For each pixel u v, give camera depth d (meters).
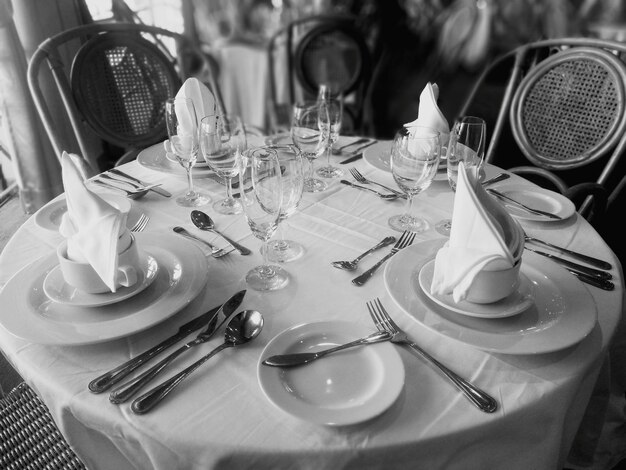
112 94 1.78
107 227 0.67
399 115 3.16
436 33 2.88
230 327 0.65
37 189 2.40
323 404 0.54
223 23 2.94
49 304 0.68
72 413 0.56
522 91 1.58
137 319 0.65
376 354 0.60
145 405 0.54
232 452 0.50
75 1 2.36
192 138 1.02
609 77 1.46
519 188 1.08
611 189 2.29
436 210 1.02
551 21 2.51
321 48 2.60
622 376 0.94
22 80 2.19
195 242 0.89
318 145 1.11
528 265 0.76
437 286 0.66
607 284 0.75
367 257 0.84
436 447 0.52
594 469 1.11
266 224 0.78
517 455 0.59
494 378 0.59
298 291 0.75
